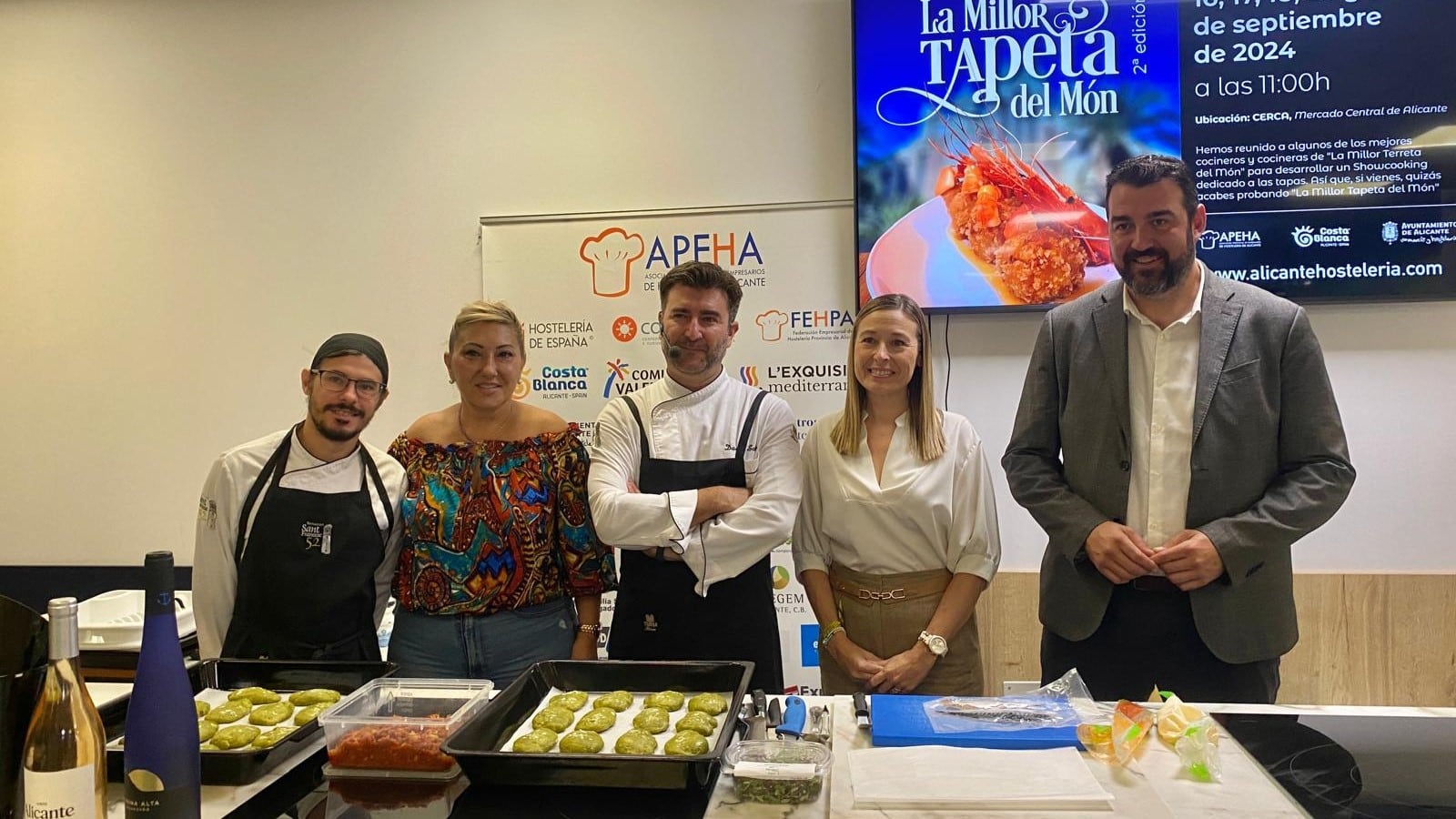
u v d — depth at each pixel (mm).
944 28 2578
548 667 1391
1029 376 2012
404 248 2885
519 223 2811
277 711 1324
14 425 3018
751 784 1068
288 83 2920
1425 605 2422
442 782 1142
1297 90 2434
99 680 2049
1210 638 1745
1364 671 2455
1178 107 2482
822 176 2713
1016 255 2551
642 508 1752
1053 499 1857
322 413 1761
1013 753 1150
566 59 2822
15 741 930
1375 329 2482
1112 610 1838
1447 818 976
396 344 2893
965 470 1958
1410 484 2480
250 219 2938
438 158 2871
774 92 2732
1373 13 2402
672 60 2777
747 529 1791
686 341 1883
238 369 2943
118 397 2980
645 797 1086
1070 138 2527
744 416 1930
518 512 1836
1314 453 1731
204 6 2943
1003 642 2584
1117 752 1138
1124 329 1857
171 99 2959
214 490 1820
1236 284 1854
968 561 1927
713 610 1842
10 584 2980
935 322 2650
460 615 1801
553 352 2801
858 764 1127
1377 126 2406
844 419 1998
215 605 1826
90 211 2984
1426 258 2398
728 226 2730
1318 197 2432
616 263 2773
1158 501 1810
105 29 2973
